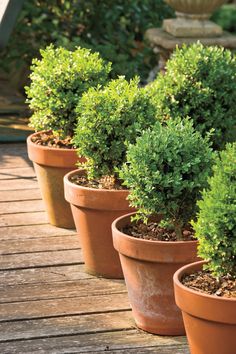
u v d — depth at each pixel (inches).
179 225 176.4
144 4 370.6
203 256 152.3
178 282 154.7
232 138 229.9
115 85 205.3
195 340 153.9
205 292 155.0
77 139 198.1
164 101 225.3
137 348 170.7
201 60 227.1
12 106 350.6
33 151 229.9
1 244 220.8
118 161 198.8
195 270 162.6
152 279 172.7
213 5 332.5
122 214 196.9
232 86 227.3
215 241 149.5
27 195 258.2
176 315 174.2
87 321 181.6
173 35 335.9
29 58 370.9
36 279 201.3
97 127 195.8
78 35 367.9
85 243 202.5
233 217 146.9
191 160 170.1
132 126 196.7
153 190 169.9
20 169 280.7
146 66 368.5
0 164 285.0
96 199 195.6
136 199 178.5
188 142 171.5
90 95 197.8
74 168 226.1
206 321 150.4
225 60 230.1
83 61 227.6
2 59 373.1
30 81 368.2
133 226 184.7
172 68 229.1
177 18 339.3
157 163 169.3
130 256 173.0
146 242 170.2
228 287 157.0
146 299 174.7
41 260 211.8
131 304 179.6
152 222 186.7
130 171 170.9
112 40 367.2
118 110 196.5
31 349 170.1
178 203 173.3
